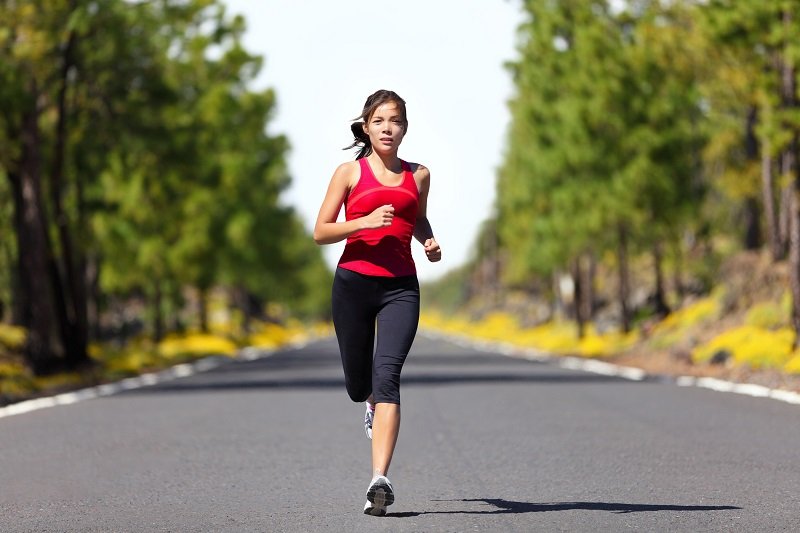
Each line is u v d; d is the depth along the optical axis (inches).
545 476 767.7
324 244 576.4
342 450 932.0
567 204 3112.7
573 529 566.3
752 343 1946.4
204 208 3673.7
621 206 2930.6
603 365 2456.9
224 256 4227.4
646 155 2923.2
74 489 717.3
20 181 2100.1
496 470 800.9
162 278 3690.9
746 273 2452.0
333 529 570.3
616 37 2979.8
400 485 731.4
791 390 1521.9
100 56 2213.3
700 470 788.0
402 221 581.3
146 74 2279.8
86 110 2295.8
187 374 2340.1
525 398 1478.8
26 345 2073.1
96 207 2470.5
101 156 2365.9
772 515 606.5
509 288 7534.5
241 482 747.4
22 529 577.0
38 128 2080.5
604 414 1230.3
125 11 2124.8
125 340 3700.8
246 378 2128.4
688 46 2166.6
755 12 1795.0
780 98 1803.6
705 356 2078.0
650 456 867.4
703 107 2888.8
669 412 1243.2
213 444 978.1
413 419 1197.1
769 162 2401.6
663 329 2687.0
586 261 3784.5
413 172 586.6
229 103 3412.9
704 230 3152.1
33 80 2027.6
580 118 3002.0
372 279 581.0
